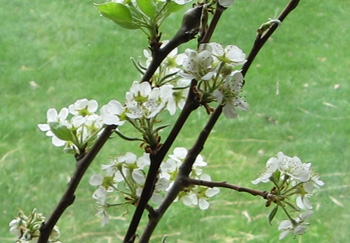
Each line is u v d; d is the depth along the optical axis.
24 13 6.05
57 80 4.94
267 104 4.67
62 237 3.34
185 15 1.00
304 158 4.10
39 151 4.08
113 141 4.16
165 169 1.04
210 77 0.95
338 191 3.77
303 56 5.38
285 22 5.93
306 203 1.05
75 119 1.02
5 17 5.96
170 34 5.63
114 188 1.05
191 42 5.55
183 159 1.10
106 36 5.64
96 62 5.20
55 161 3.98
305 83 4.98
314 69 5.20
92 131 1.04
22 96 4.71
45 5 6.22
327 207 3.63
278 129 4.39
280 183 1.03
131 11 0.98
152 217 1.04
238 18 5.94
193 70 0.96
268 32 1.03
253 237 3.37
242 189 1.03
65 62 5.20
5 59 5.20
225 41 5.57
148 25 0.99
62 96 4.73
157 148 0.96
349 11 6.23
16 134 4.25
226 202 3.65
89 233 3.38
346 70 5.20
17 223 1.05
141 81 1.00
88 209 3.54
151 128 0.96
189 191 1.11
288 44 5.58
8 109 4.54
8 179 3.79
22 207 3.56
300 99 4.75
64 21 5.91
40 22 5.88
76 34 5.68
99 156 4.01
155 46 1.00
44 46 5.47
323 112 4.60
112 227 3.42
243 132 4.34
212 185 1.03
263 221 3.48
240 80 0.97
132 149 4.09
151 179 0.97
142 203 0.97
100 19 5.95
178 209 3.54
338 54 5.46
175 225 3.44
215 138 4.27
